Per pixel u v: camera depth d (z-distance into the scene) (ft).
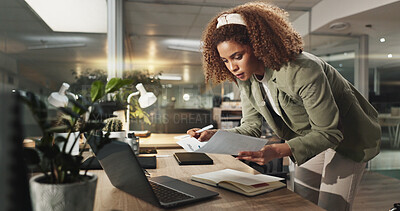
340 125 3.96
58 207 1.90
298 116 3.91
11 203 1.70
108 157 2.69
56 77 5.03
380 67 14.52
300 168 5.27
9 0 2.96
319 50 15.24
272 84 3.81
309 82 3.28
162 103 12.28
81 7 7.07
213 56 4.23
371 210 8.57
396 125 13.98
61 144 3.63
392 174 12.99
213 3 13.69
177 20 13.65
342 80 4.07
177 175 3.69
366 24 13.64
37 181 2.01
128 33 13.35
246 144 3.12
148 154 5.19
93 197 2.09
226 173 3.55
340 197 4.39
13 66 3.06
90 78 7.67
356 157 4.21
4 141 1.63
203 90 12.75
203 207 2.58
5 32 2.82
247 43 3.51
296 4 14.42
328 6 13.57
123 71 11.87
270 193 2.98
